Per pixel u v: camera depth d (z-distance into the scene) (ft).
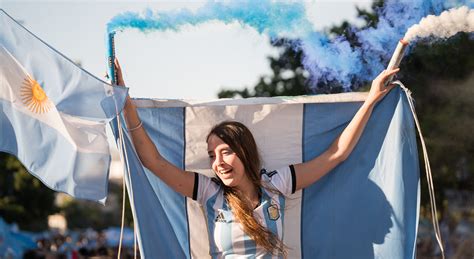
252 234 11.35
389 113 12.19
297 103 12.60
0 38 10.92
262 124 12.84
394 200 11.93
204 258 12.50
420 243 43.55
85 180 10.97
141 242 11.75
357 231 12.26
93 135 10.93
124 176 11.57
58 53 10.60
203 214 12.51
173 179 11.82
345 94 12.41
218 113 12.82
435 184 36.91
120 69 11.93
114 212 174.70
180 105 12.44
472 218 39.73
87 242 93.97
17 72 11.11
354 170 12.36
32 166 11.15
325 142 12.75
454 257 41.32
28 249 63.26
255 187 11.85
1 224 60.39
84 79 10.59
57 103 10.50
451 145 32.53
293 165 12.13
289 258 12.48
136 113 11.74
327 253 12.42
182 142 12.80
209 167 12.79
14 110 11.27
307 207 12.53
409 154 11.93
